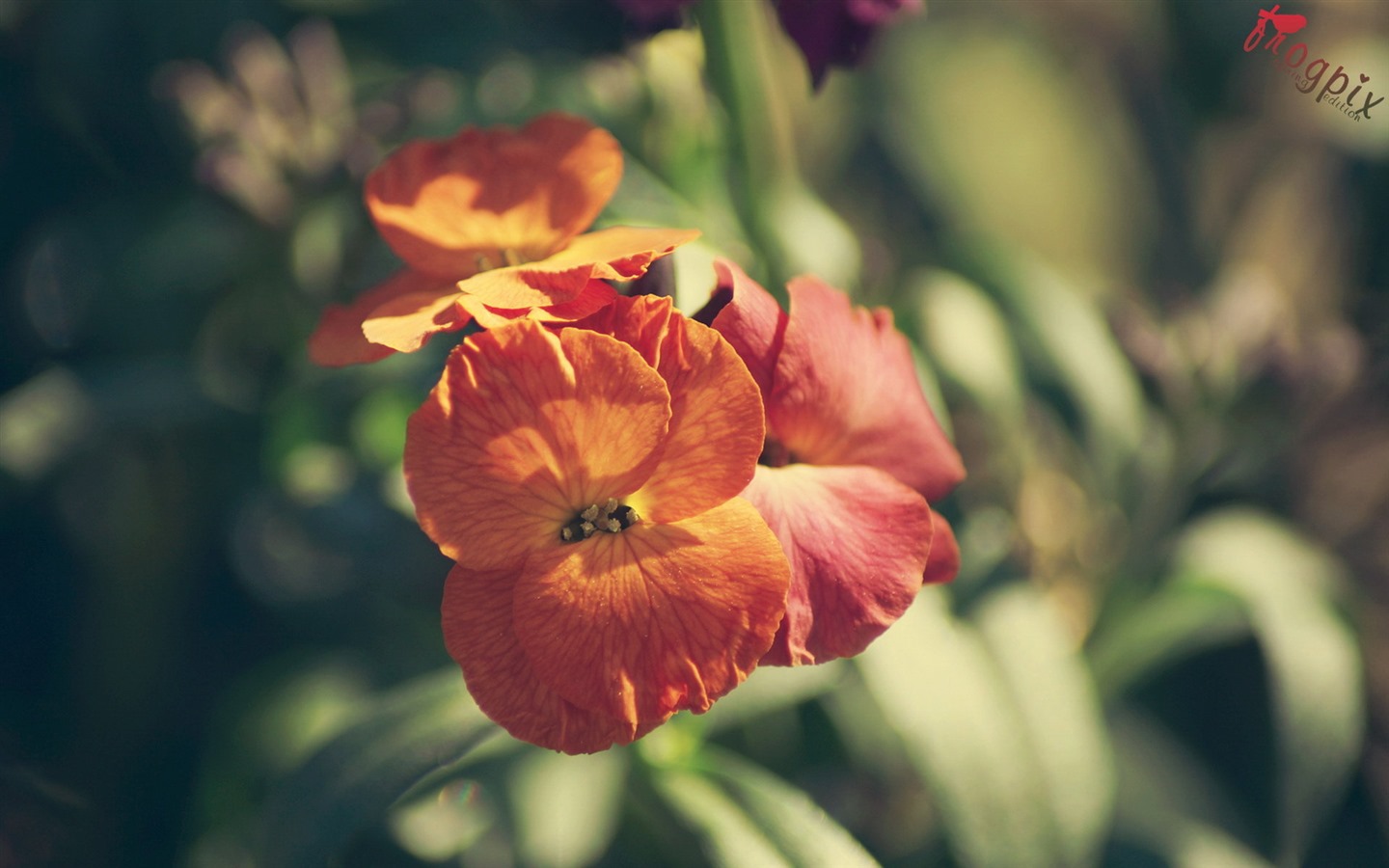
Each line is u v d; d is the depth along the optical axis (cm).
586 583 16
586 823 22
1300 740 22
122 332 25
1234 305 24
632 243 17
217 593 25
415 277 18
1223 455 24
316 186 22
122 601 24
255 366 24
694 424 16
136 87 25
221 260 24
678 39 22
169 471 24
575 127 18
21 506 25
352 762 18
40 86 25
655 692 16
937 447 17
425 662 23
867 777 23
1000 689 20
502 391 16
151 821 23
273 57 22
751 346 16
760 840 18
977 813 19
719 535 16
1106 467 23
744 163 21
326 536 22
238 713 23
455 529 16
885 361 17
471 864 22
